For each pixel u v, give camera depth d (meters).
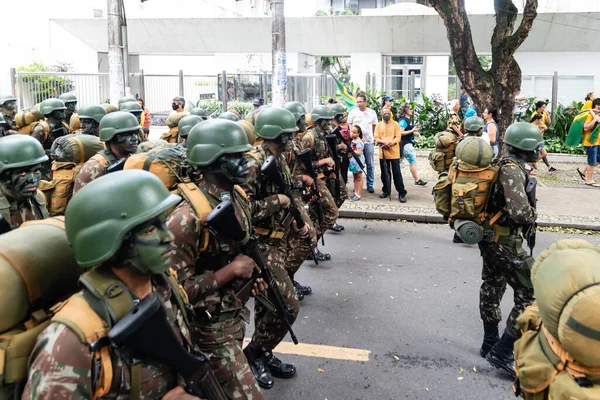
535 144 3.91
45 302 1.72
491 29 21.16
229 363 2.68
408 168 14.05
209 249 2.72
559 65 21.34
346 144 7.51
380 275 6.38
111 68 11.98
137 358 1.67
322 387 3.95
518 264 3.93
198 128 2.92
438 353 4.46
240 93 17.95
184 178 2.96
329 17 22.02
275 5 10.68
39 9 22.41
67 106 8.67
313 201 5.91
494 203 4.03
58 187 4.74
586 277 1.89
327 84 19.88
